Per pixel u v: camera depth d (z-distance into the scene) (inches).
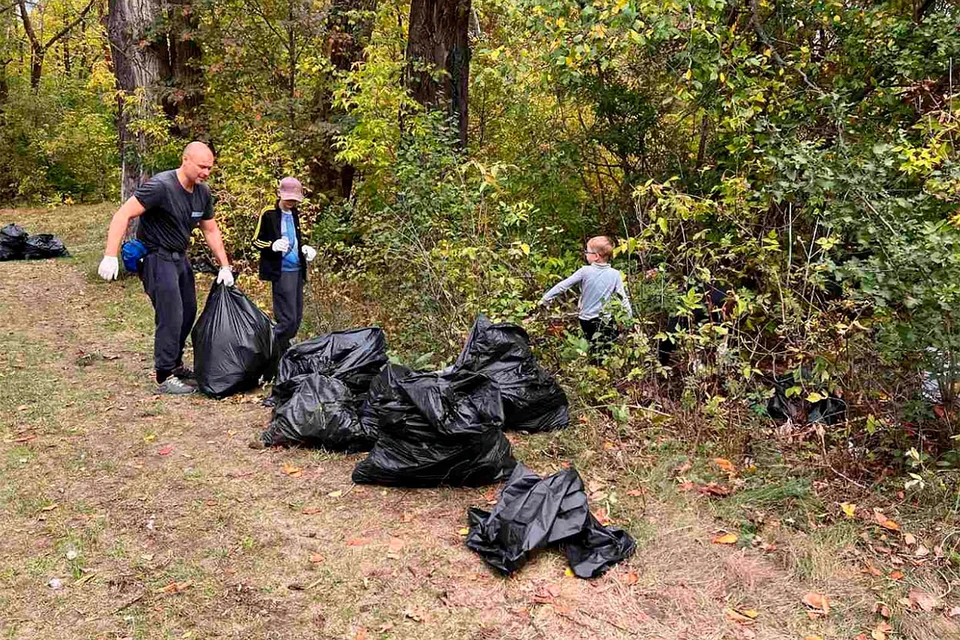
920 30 248.1
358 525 133.7
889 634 107.9
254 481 150.3
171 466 156.3
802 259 193.0
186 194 199.3
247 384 204.1
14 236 444.1
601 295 209.8
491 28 438.9
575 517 126.2
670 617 110.3
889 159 158.7
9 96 848.9
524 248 209.6
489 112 422.6
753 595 115.9
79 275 387.5
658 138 315.9
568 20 239.1
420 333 224.5
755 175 236.2
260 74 395.5
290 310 223.9
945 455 148.9
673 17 234.2
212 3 377.1
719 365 172.6
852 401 160.9
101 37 875.4
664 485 149.9
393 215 251.6
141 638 101.5
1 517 132.8
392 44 414.6
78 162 885.2
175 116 391.9
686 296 181.0
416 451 145.7
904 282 142.6
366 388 186.4
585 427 179.8
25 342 255.3
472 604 111.7
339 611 109.1
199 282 356.8
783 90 259.6
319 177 387.9
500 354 180.1
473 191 241.0
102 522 131.7
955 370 147.7
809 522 136.1
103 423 179.9
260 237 216.5
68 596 110.3
